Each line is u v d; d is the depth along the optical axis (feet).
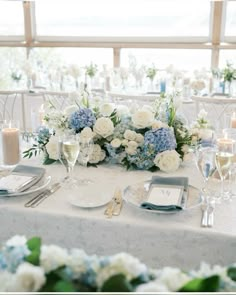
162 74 15.25
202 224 3.89
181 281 2.23
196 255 3.89
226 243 3.74
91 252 4.20
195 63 17.76
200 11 17.37
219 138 5.25
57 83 15.40
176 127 5.89
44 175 5.12
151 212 4.09
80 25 18.65
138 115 5.62
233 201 4.50
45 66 16.49
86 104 6.06
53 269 2.29
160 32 18.08
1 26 19.08
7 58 19.04
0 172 5.40
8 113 12.87
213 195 4.63
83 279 2.26
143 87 15.06
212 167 4.66
